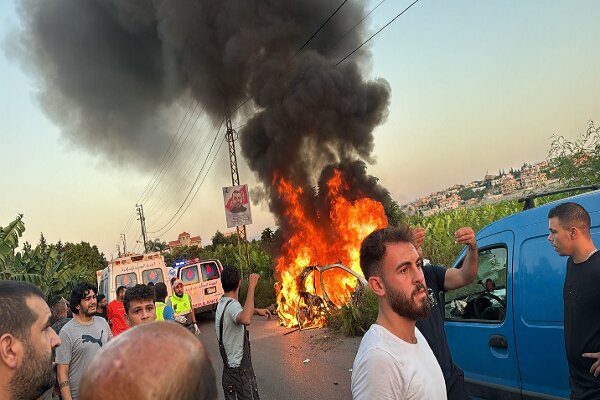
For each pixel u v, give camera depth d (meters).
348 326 9.91
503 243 4.21
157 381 0.83
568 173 11.06
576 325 2.96
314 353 8.99
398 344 1.95
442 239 17.03
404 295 1.96
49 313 1.87
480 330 4.29
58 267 17.17
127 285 14.10
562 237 3.01
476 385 4.33
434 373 1.99
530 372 3.82
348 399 6.12
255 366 8.77
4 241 12.73
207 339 12.89
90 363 0.89
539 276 3.80
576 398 2.99
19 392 1.74
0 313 1.71
